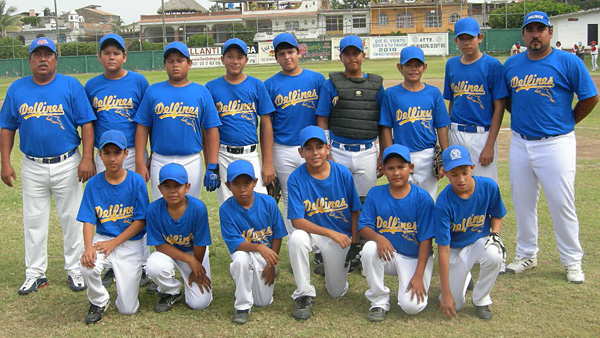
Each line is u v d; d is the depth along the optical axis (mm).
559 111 4734
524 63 4852
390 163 4227
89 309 4398
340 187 4582
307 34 57719
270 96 5383
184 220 4371
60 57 42938
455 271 4277
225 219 4418
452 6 53406
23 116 4770
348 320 4195
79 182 4996
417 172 5199
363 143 5250
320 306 4488
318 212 4582
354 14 56531
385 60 41250
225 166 5316
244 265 4137
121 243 4461
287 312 4379
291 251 4262
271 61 43500
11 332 4125
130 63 43281
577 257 4773
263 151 5316
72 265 4941
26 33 70438
